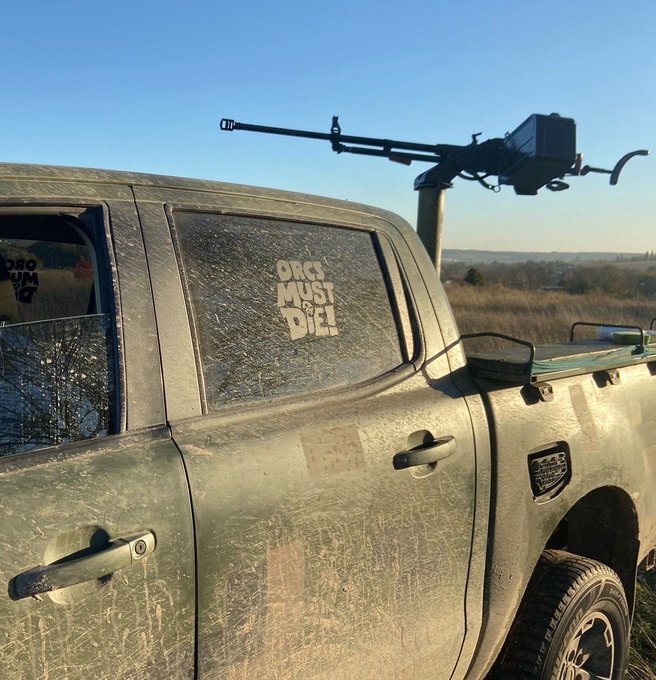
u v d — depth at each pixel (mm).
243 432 1447
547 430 2053
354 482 1562
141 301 1406
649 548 2633
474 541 1861
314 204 1859
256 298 1605
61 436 1278
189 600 1284
